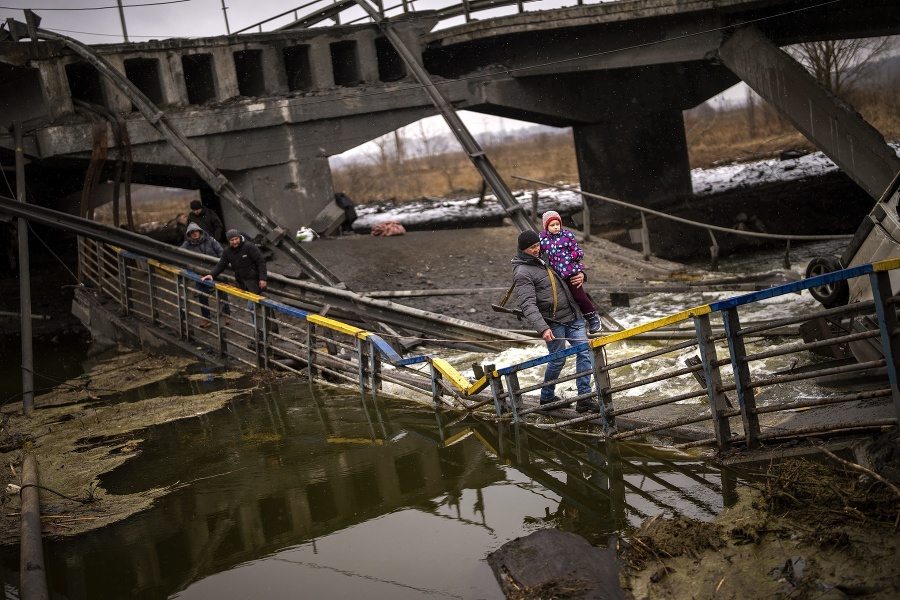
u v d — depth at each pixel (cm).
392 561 471
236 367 1160
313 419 843
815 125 1521
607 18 1833
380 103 2167
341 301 1232
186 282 1307
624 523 476
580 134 2538
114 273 1703
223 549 523
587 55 2017
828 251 1875
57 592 487
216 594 459
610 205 2508
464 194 4100
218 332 1210
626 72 2516
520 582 417
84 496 666
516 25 2045
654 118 2586
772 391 698
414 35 2230
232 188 1512
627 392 772
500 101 2295
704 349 542
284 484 641
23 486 681
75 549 554
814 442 511
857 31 1689
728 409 546
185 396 1020
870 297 728
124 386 1141
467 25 2150
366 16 2195
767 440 534
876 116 4028
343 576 459
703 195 2666
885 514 402
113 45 1872
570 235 715
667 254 2083
